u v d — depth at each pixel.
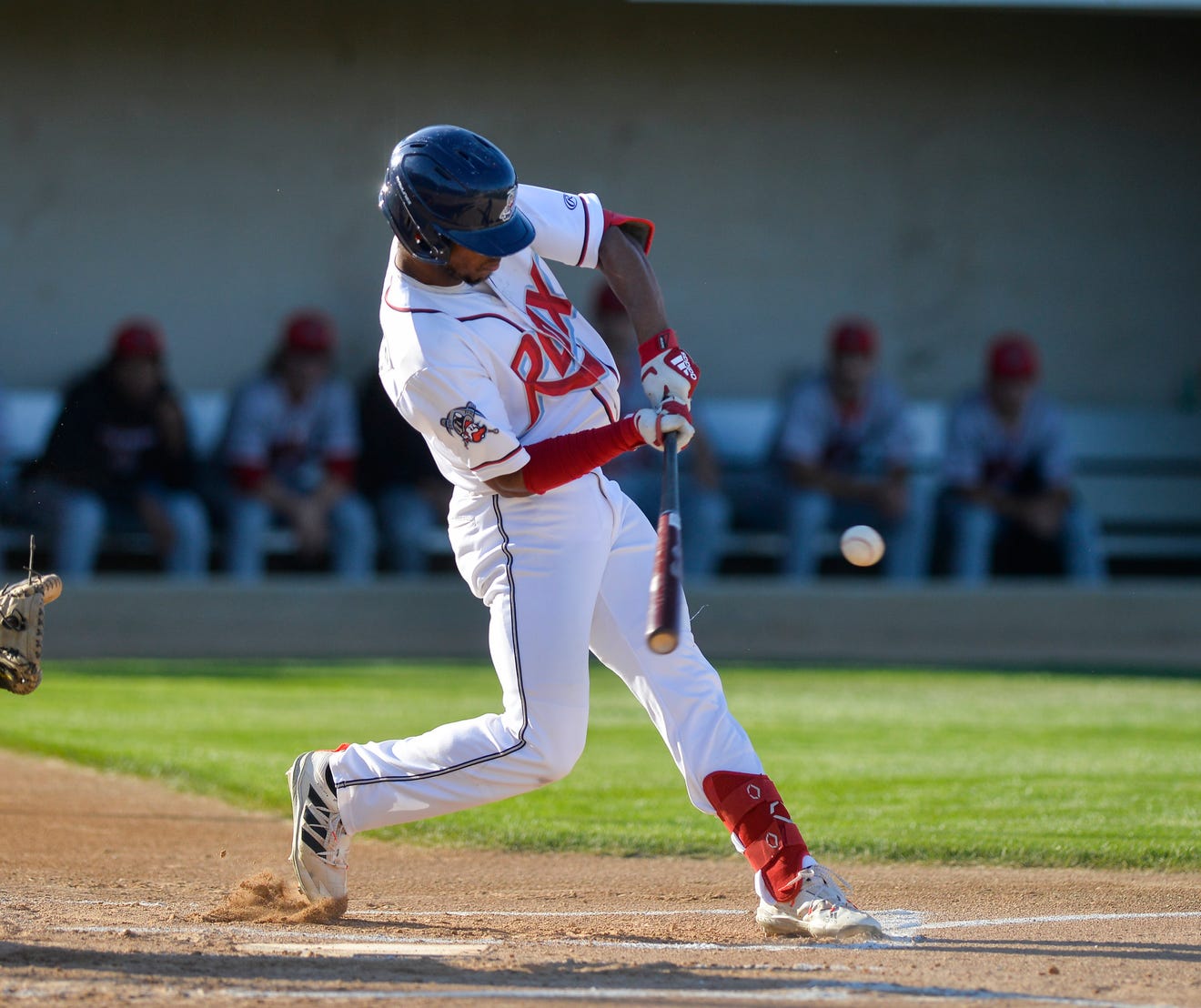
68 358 46.34
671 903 13.39
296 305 47.28
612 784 19.69
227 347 47.09
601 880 14.53
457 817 17.38
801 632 39.78
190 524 38.59
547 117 47.75
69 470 38.12
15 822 17.06
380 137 47.06
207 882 14.16
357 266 47.41
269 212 46.97
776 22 48.06
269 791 18.69
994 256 49.53
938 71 48.84
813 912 11.36
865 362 40.78
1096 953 11.12
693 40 47.94
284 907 12.50
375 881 14.47
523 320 11.06
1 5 45.16
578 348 11.43
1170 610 40.34
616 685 31.17
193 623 37.94
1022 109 49.12
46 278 46.16
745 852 11.66
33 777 20.05
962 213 49.38
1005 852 15.48
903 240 49.34
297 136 46.78
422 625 39.00
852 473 41.50
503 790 11.45
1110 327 50.00
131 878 14.30
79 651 37.12
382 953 10.72
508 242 10.65
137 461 38.50
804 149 48.78
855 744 23.16
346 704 27.05
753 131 48.59
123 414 38.19
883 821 17.09
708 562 40.28
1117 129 49.47
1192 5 41.31
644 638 11.52
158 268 46.69
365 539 39.59
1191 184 49.78
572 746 11.40
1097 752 22.41
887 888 14.07
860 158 49.00
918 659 37.91
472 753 11.40
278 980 9.72
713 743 11.59
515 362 10.98
